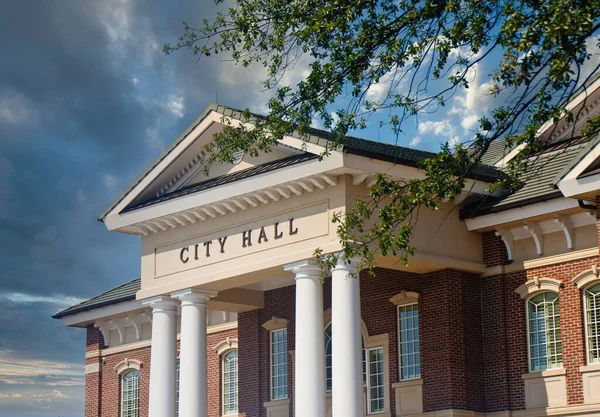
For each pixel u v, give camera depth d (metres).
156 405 33.25
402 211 20.73
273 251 30.20
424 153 32.03
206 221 32.53
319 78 20.88
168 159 32.94
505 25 17.97
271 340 36.34
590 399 27.70
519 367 29.52
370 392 32.12
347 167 27.73
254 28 21.84
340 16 20.72
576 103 30.86
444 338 29.97
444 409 29.58
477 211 29.92
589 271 28.14
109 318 43.78
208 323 39.53
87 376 44.53
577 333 28.27
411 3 20.25
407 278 31.52
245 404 36.50
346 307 28.22
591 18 16.97
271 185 29.59
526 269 29.70
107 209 34.28
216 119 31.61
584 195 25.61
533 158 31.81
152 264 34.06
